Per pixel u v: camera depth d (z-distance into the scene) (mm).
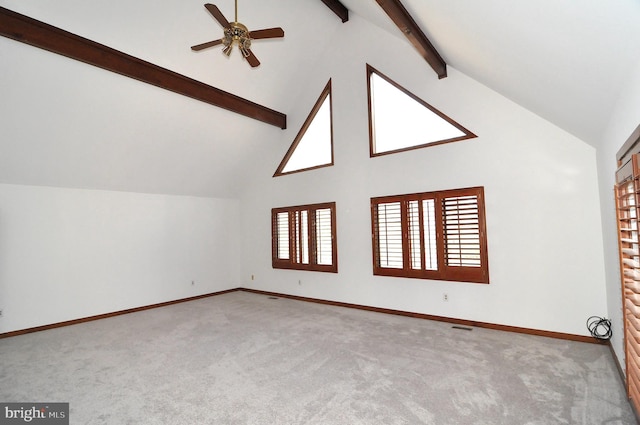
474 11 2197
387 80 4812
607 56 1663
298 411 2213
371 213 4867
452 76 4176
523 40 2109
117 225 5203
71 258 4711
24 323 4250
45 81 3414
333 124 5363
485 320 3922
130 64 3740
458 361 2945
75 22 3242
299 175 5852
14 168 4062
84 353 3400
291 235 5953
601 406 2170
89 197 4922
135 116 4277
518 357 3002
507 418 2072
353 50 5117
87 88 3686
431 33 3350
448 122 4242
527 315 3662
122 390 2559
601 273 3281
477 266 3949
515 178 3744
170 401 2379
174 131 4797
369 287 4906
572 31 1637
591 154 3342
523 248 3688
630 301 2037
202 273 6320
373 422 2068
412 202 4496
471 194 4004
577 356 2986
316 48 5324
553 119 3363
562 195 3484
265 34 2969
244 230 6848
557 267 3500
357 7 4430
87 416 2207
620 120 2098
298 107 5859
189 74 4332
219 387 2576
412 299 4480
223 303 5684
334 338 3670
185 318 4730
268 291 6387
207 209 6477
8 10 2902
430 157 4340
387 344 3430
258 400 2365
